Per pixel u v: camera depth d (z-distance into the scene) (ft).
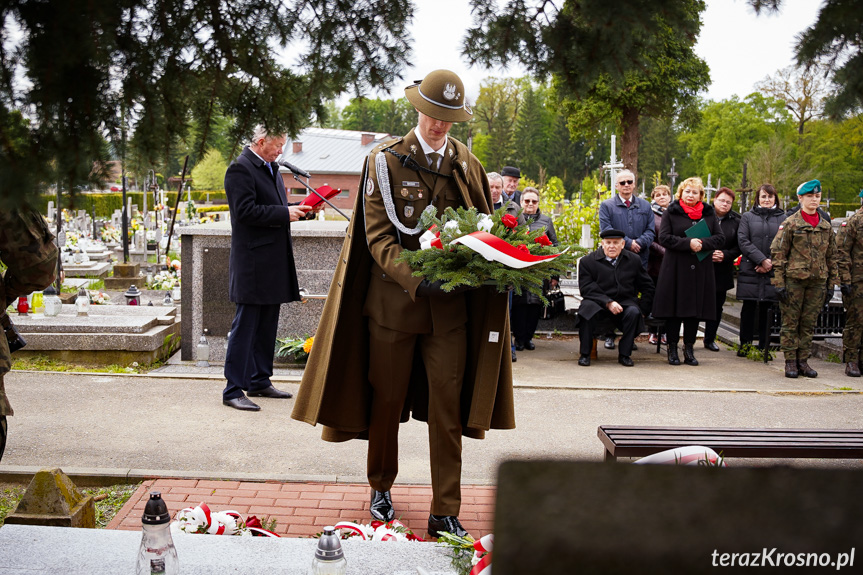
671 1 8.14
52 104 7.54
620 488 2.68
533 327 31.96
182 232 26.55
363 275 13.61
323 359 13.96
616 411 22.17
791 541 2.77
